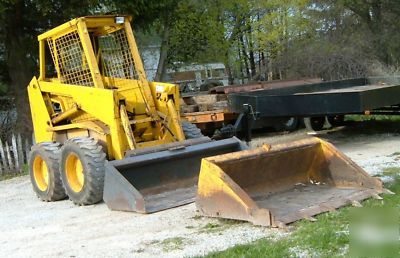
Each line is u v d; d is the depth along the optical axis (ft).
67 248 20.57
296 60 80.69
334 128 49.80
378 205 21.15
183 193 26.09
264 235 19.11
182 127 31.24
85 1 46.39
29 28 50.75
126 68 31.68
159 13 54.24
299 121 52.44
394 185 24.03
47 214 26.86
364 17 87.56
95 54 32.14
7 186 38.06
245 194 20.56
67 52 31.30
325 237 17.80
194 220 22.26
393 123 47.83
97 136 28.66
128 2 48.55
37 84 32.68
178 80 96.94
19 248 21.30
